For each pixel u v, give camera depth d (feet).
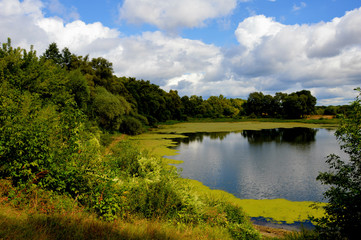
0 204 15.60
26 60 57.62
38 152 18.90
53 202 17.58
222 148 108.06
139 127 153.89
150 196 23.61
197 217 24.73
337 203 15.70
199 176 64.28
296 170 69.51
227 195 49.44
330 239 16.14
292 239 23.72
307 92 330.13
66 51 127.65
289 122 289.94
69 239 13.08
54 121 22.09
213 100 433.48
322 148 103.04
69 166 19.65
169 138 144.25
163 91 300.81
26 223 13.60
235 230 24.11
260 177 63.26
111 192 20.20
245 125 251.19
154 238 16.33
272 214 40.42
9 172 18.49
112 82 160.25
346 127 16.87
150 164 34.88
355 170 16.71
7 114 19.03
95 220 16.62
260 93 386.73
